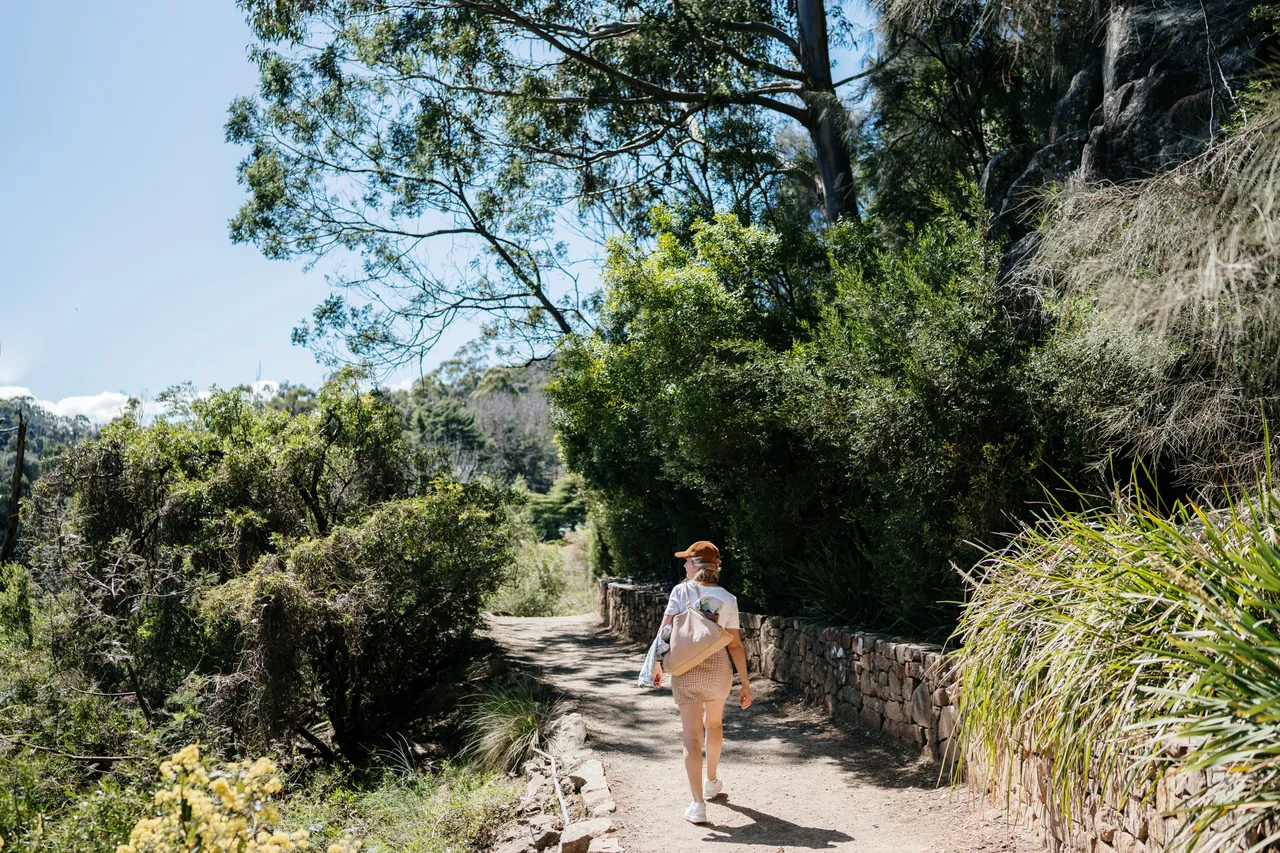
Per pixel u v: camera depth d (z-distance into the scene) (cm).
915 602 759
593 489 1959
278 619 904
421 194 1898
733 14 1653
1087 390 622
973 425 678
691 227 1223
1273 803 278
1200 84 812
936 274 788
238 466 1054
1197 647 324
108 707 906
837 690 864
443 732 1050
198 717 882
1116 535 427
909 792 613
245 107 1880
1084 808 432
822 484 937
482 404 6662
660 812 592
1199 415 516
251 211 1869
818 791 634
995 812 536
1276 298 388
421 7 1720
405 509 1051
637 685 1159
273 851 337
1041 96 1269
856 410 745
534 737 822
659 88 1653
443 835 631
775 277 1185
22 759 729
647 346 1151
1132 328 442
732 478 1064
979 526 669
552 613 2584
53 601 1000
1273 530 362
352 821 725
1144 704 348
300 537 1046
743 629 1171
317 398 1170
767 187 1781
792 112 1628
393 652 1137
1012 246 960
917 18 1209
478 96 1848
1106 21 940
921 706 682
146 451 1069
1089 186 554
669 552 1727
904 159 1430
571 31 1702
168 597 990
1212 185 420
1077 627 400
